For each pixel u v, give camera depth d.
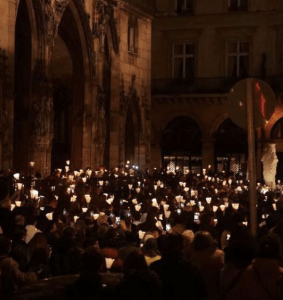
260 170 65.12
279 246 9.73
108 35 53.69
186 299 9.01
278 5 64.81
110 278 9.33
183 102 66.12
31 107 42.91
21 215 16.22
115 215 23.56
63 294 8.81
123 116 55.84
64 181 32.25
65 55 50.69
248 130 12.64
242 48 65.88
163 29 67.12
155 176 46.09
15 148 43.16
